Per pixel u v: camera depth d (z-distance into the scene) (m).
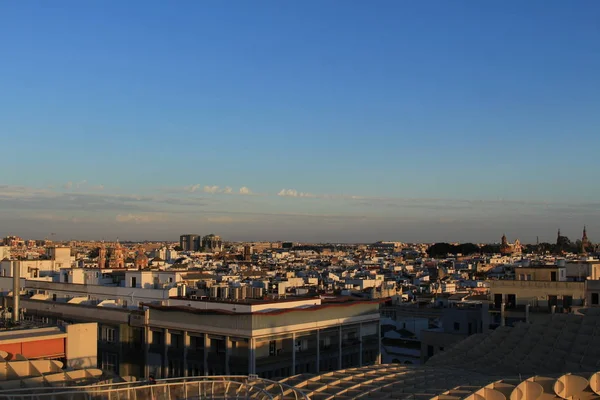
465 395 59.00
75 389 62.94
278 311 107.62
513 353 84.38
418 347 159.00
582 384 60.72
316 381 72.19
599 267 141.25
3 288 168.00
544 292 127.69
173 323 114.19
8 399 57.16
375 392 64.75
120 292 136.75
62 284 149.88
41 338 81.44
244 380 71.88
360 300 127.69
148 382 67.81
